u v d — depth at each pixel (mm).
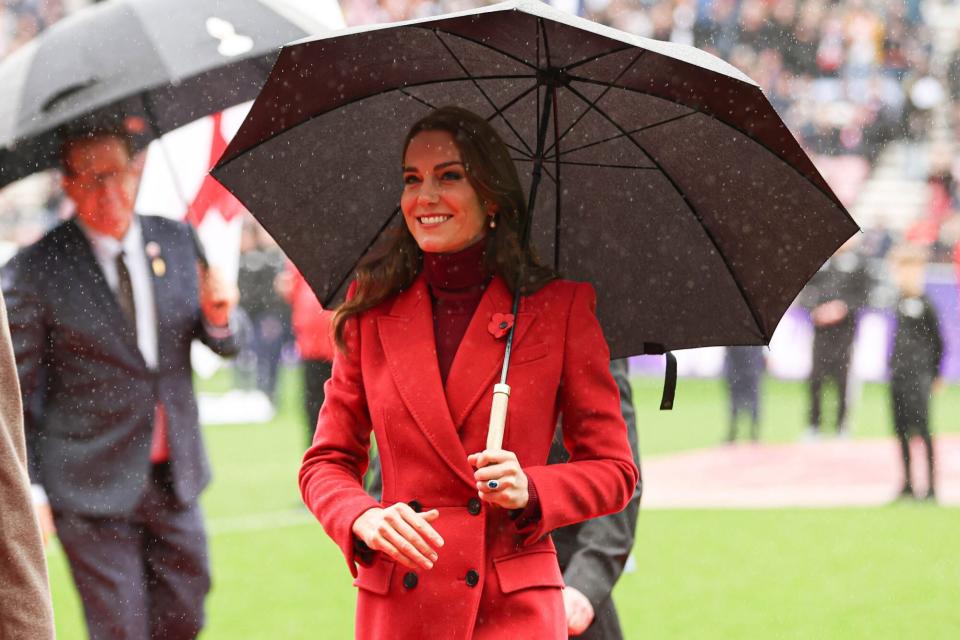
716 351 79250
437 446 10320
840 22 92812
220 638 24578
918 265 42688
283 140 11398
